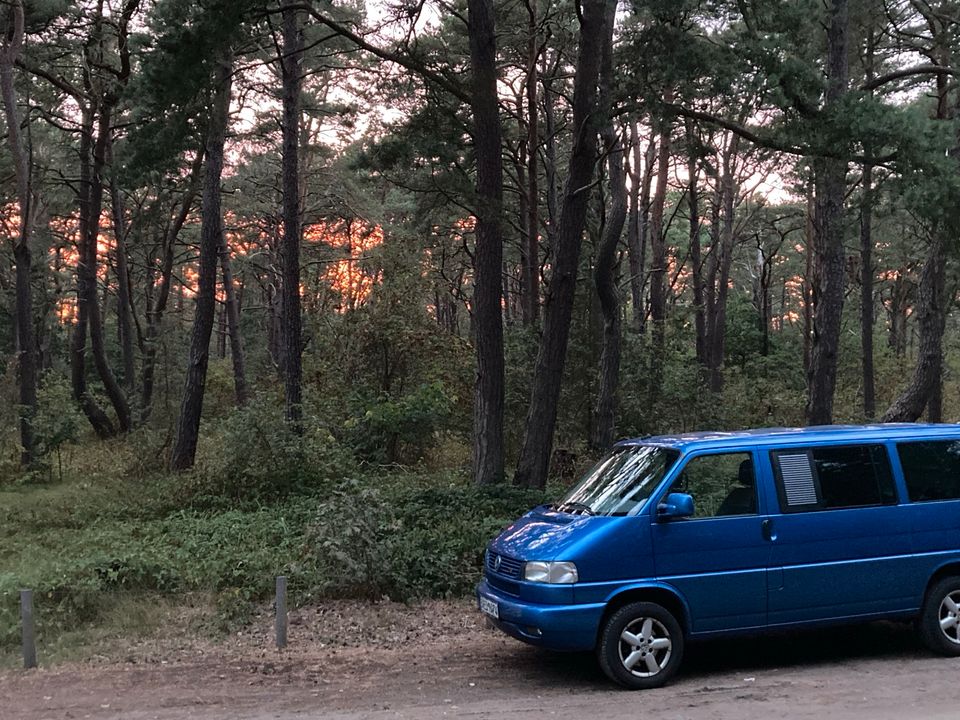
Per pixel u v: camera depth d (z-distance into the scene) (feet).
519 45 75.61
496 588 22.41
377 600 29.96
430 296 77.92
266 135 89.66
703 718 18.20
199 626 26.86
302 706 19.75
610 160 55.98
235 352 100.12
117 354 142.92
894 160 38.29
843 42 49.21
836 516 22.47
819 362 50.96
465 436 68.95
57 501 48.21
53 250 132.57
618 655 20.47
